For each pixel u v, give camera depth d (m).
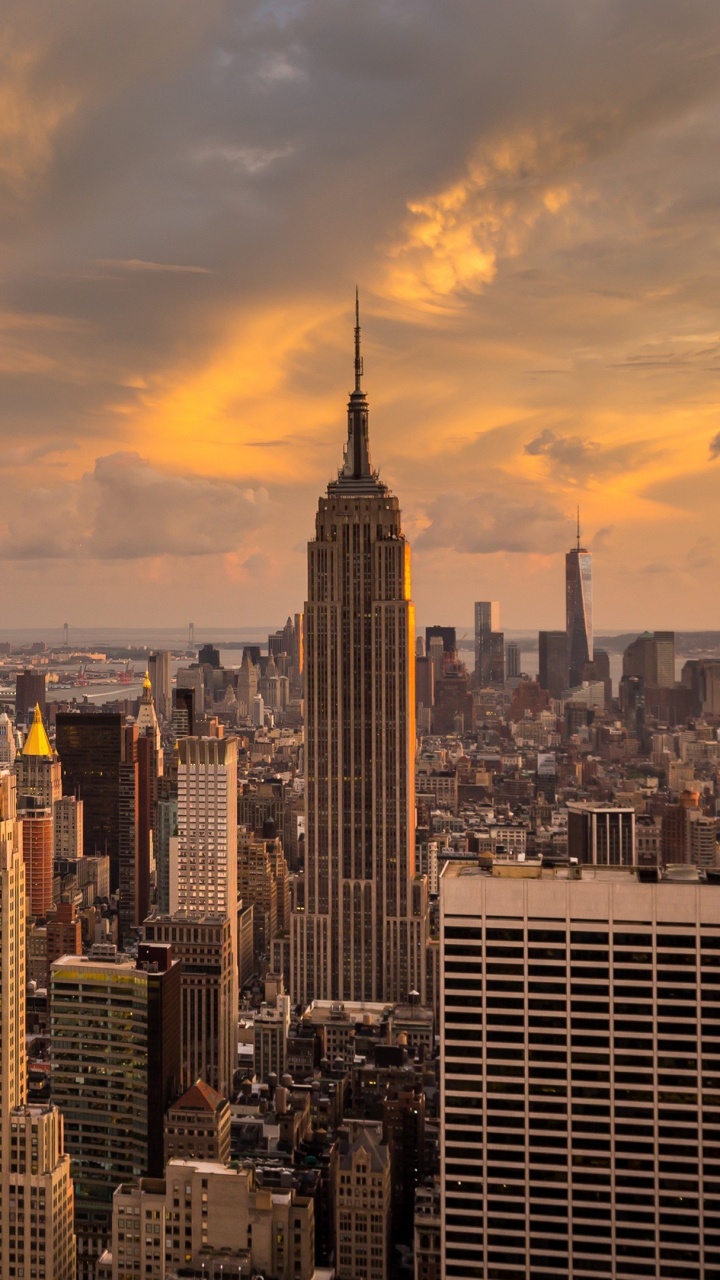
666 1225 125.81
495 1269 128.62
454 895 129.25
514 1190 128.62
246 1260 163.38
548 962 127.94
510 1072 128.38
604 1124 127.06
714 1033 125.12
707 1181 125.00
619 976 126.62
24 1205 167.38
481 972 129.12
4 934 167.75
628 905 126.44
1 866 167.50
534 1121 128.25
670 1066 125.94
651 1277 125.94
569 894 127.38
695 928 125.31
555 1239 127.81
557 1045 127.69
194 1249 166.00
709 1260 125.19
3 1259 168.12
